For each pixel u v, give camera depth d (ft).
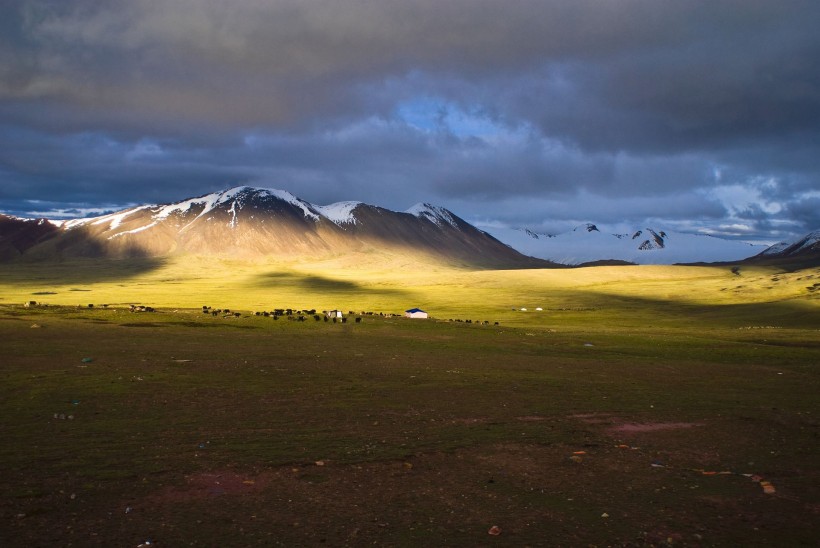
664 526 48.47
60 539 43.34
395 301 630.74
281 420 88.58
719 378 163.02
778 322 442.50
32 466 60.80
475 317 473.67
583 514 50.98
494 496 55.36
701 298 643.04
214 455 67.05
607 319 465.88
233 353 182.60
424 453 70.18
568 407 107.04
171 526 46.50
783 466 68.03
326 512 50.34
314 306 555.69
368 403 105.50
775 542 45.39
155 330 244.83
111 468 60.95
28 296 645.51
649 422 94.32
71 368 135.85
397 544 43.96
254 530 46.14
